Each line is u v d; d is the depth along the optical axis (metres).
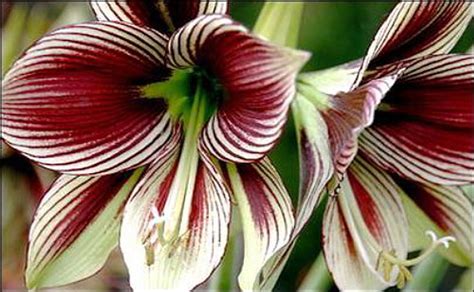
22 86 0.48
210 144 0.50
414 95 0.53
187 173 0.52
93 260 0.51
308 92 0.53
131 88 0.51
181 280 0.49
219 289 0.58
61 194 0.51
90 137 0.50
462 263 0.55
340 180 0.49
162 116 0.52
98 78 0.50
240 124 0.49
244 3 0.96
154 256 0.50
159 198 0.51
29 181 0.73
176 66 0.51
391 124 0.54
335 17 0.98
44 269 0.51
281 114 0.45
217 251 0.50
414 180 0.54
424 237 0.55
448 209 0.55
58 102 0.49
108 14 0.50
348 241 0.53
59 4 0.85
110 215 0.52
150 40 0.49
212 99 0.53
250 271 0.48
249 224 0.50
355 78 0.50
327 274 0.63
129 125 0.51
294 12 0.55
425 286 0.61
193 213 0.51
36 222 0.50
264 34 0.55
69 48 0.49
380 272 0.52
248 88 0.47
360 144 0.54
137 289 0.49
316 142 0.51
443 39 0.52
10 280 0.77
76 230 0.51
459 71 0.52
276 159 0.94
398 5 0.48
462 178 0.54
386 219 0.54
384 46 0.50
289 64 0.44
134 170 0.52
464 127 0.53
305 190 0.51
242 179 0.51
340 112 0.50
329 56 0.98
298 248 0.96
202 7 0.50
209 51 0.49
